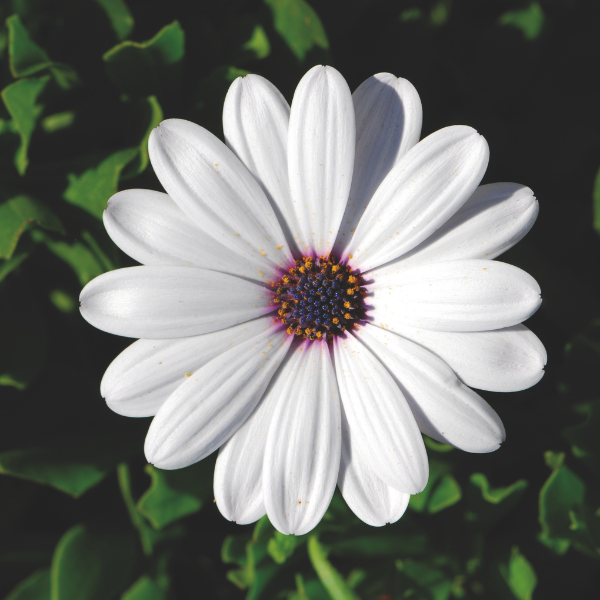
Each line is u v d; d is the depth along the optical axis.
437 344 0.20
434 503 0.22
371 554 0.22
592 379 0.22
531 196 0.20
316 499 0.20
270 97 0.20
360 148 0.20
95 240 0.22
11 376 0.22
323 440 0.20
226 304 0.21
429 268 0.20
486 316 0.20
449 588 0.22
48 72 0.22
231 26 0.22
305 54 0.22
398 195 0.20
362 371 0.21
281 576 0.22
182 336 0.20
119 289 0.20
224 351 0.21
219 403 0.20
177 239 0.20
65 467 0.22
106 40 0.22
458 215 0.20
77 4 0.22
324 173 0.20
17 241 0.21
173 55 0.22
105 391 0.20
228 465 0.20
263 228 0.20
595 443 0.22
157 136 0.20
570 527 0.21
